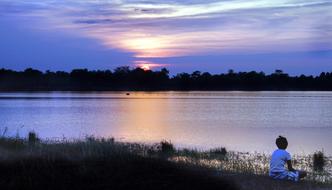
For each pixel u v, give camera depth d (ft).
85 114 193.88
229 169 44.01
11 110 219.82
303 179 39.32
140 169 35.58
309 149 80.07
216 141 93.71
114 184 31.60
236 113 209.05
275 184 35.29
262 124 144.05
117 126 132.87
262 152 73.20
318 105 307.78
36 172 33.55
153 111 222.89
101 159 38.65
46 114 191.01
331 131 119.24
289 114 203.10
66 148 46.83
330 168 55.26
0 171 33.83
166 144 69.36
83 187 30.71
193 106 284.61
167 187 31.71
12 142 51.75
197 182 33.50
